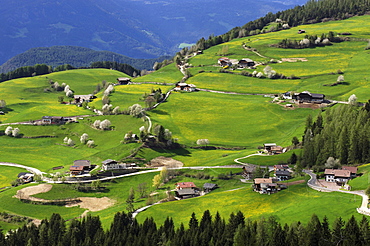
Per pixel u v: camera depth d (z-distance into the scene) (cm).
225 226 18725
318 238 16300
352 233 16000
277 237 16775
